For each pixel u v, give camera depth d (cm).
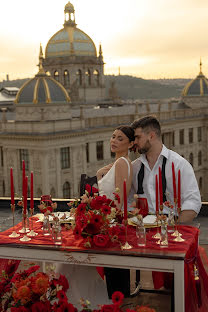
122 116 5650
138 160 666
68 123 4856
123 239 536
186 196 631
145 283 702
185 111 7100
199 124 7481
